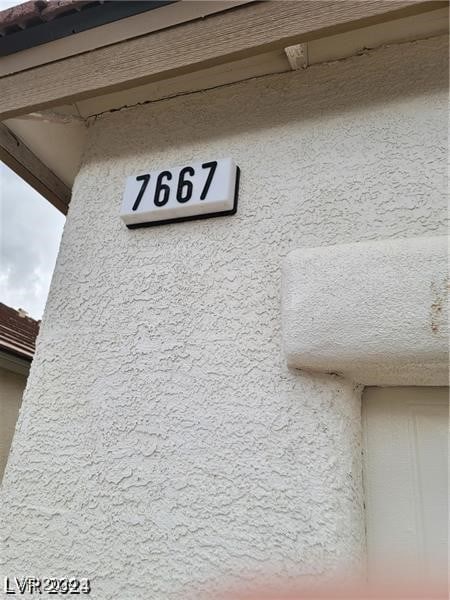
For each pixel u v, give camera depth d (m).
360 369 1.00
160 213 1.34
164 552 1.04
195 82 1.49
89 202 1.51
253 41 1.11
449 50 1.22
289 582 0.93
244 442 1.06
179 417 1.14
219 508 1.03
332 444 0.99
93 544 1.10
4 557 1.16
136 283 1.33
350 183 1.19
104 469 1.16
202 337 1.19
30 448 1.25
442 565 0.94
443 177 1.11
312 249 1.11
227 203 1.27
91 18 1.26
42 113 1.58
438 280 0.94
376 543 0.98
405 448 1.04
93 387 1.26
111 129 1.61
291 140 1.31
